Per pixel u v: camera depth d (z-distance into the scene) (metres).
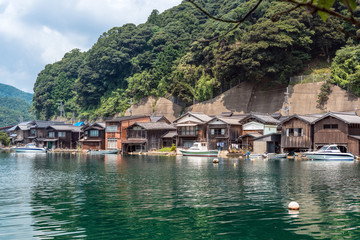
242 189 22.44
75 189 22.80
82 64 135.38
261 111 77.38
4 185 24.72
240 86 82.19
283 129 56.16
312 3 2.56
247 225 13.98
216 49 85.06
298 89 73.19
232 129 63.78
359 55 66.62
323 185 24.09
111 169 36.69
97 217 15.36
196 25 115.56
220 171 33.75
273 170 34.53
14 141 110.62
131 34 121.88
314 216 15.37
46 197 19.98
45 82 148.88
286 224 14.10
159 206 17.44
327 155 48.16
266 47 70.75
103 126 83.31
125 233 13.05
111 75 120.00
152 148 73.38
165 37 112.50
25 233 13.04
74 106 133.62
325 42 77.25
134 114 103.25
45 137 97.69
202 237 12.52
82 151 81.81
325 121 51.81
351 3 2.49
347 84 66.00
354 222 14.37
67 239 12.35
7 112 192.50
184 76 93.19
